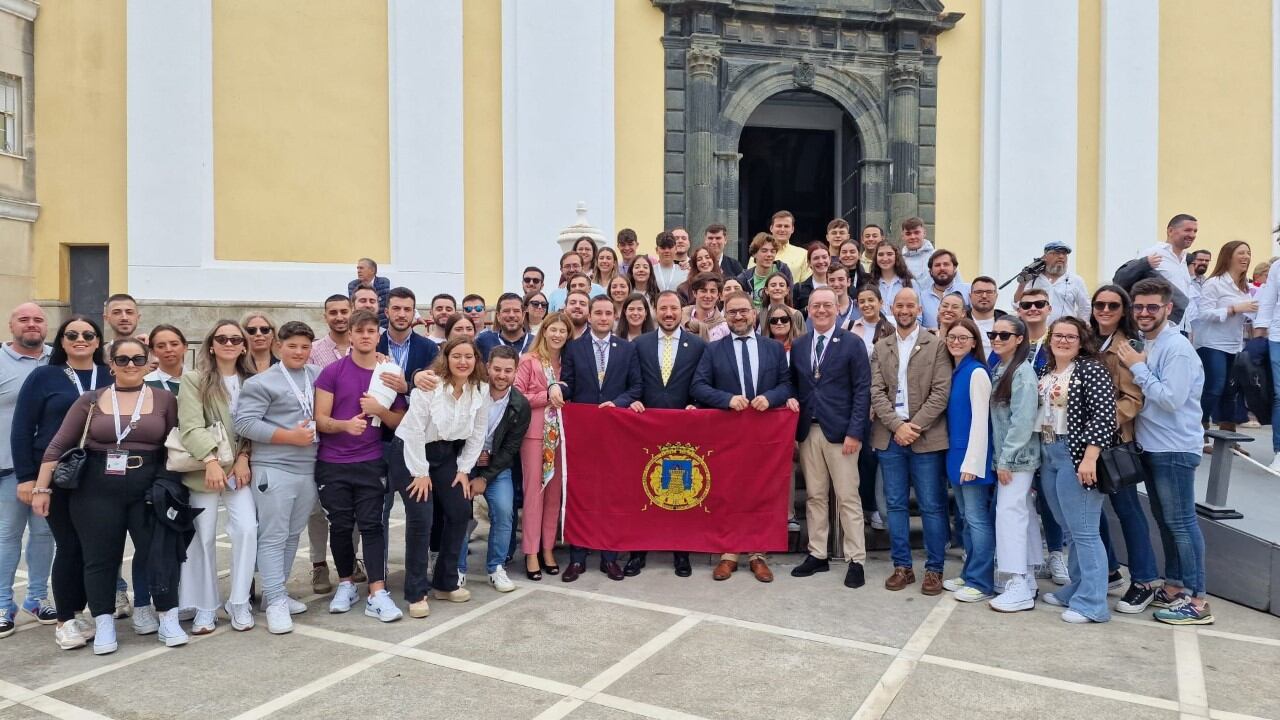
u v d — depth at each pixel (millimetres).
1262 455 7820
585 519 5938
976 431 5168
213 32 11305
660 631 4738
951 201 12953
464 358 5090
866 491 6551
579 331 6324
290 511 4926
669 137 12242
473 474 5371
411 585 5023
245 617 4809
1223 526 5316
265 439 4750
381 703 3824
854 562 5648
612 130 12023
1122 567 6102
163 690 3992
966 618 4965
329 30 11508
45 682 4102
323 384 4977
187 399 4652
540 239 11797
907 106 12703
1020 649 4461
